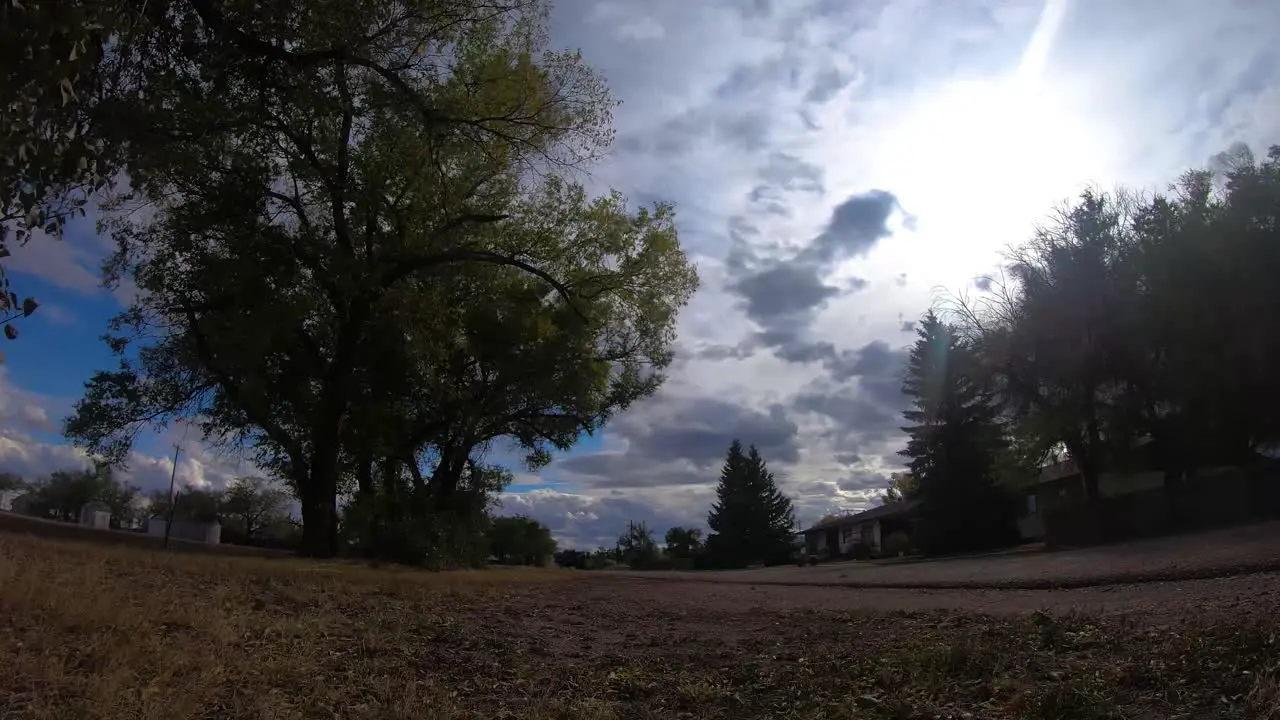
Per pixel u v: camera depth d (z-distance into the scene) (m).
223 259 22.53
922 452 48.50
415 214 24.33
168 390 26.94
